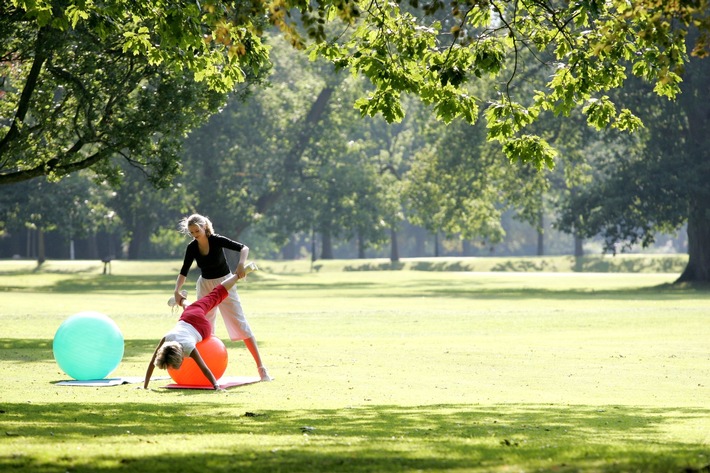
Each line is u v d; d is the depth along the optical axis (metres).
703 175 117.19
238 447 16.16
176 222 182.38
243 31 27.42
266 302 92.62
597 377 33.59
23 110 54.78
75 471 13.46
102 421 20.20
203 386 28.50
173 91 54.69
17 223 154.12
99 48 52.75
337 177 176.00
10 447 15.79
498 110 28.33
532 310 77.31
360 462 14.45
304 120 168.25
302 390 28.39
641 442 17.42
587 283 141.50
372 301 94.19
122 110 57.59
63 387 28.80
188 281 150.88
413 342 49.72
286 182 167.50
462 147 128.00
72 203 154.00
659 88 27.36
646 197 121.19
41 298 96.50
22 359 39.75
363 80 164.12
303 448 16.09
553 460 14.63
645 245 124.56
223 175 164.12
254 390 28.20
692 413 23.27
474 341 50.53
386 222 198.50
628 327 60.81
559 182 199.38
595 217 123.19
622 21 25.12
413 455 15.29
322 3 21.72
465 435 18.42
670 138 120.62
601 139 129.62
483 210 142.00
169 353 27.28
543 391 29.45
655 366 37.47
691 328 59.22
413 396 27.38
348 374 33.78
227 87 30.86
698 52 21.36
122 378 31.28
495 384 31.27
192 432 18.44
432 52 27.55
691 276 125.00
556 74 28.55
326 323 65.81
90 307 82.62
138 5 28.61
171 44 26.94
